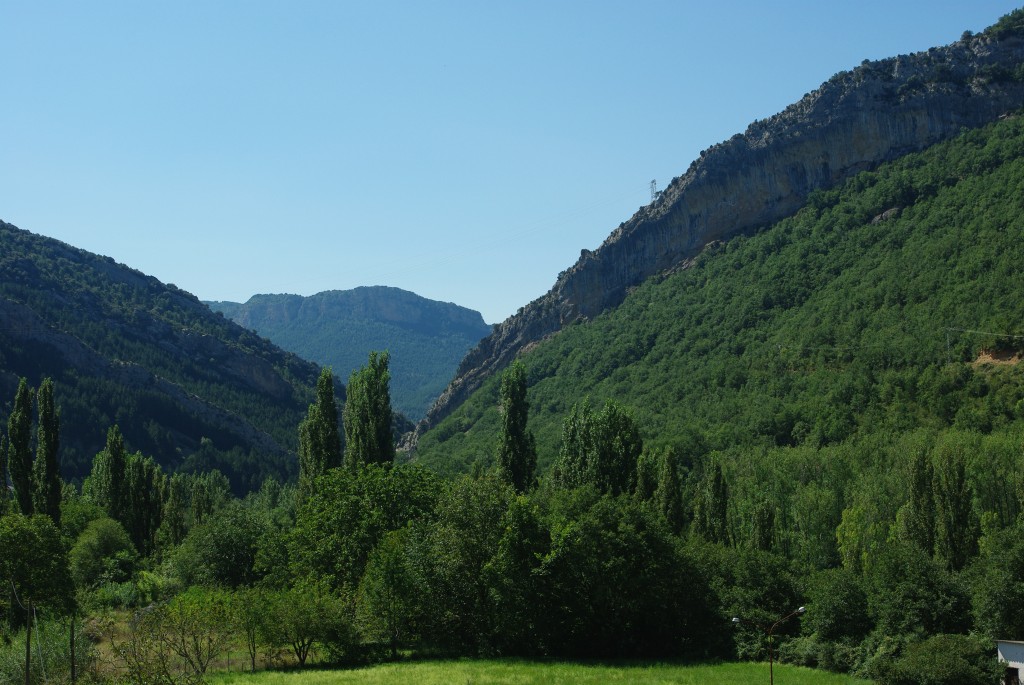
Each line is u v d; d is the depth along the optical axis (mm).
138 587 85938
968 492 81750
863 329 181875
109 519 99625
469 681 59906
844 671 66062
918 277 185250
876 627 67062
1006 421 135500
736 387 191000
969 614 65062
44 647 51938
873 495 110812
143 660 48406
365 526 79625
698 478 147000
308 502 86375
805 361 183750
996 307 162375
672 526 87938
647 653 74438
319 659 69938
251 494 191750
